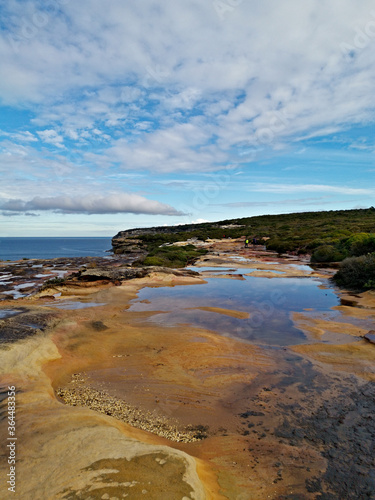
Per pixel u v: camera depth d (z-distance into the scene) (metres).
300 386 5.38
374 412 4.49
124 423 4.13
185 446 3.82
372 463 3.45
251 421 4.38
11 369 5.16
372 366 6.05
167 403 4.91
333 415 4.45
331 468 3.38
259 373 5.93
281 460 3.53
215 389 5.35
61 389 5.26
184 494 2.42
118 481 2.52
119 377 5.82
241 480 3.18
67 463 2.76
